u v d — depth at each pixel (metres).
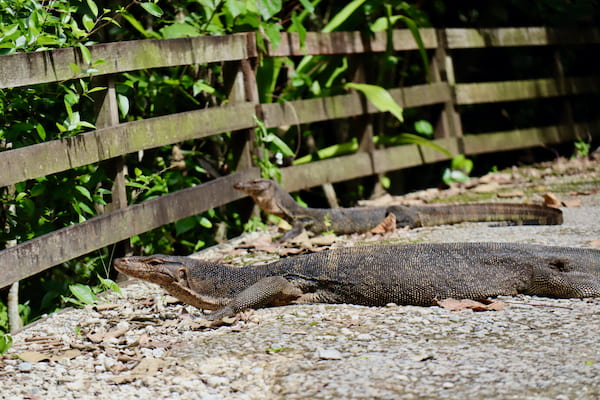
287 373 7.00
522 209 13.75
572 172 19.98
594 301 8.52
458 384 6.46
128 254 11.49
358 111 17.97
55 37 10.51
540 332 7.62
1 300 10.88
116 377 7.16
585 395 6.03
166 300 10.06
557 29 23.56
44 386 7.09
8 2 10.47
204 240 14.95
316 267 9.33
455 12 24.56
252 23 15.52
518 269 8.91
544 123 25.61
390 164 18.69
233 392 6.71
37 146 9.79
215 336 8.30
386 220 13.90
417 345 7.52
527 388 6.27
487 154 24.27
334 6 20.69
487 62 25.20
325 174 17.16
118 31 14.12
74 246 10.20
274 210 14.41
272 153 16.47
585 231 12.41
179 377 7.09
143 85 14.00
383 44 18.64
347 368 6.99
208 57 13.74
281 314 8.90
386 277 9.02
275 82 17.00
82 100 12.32
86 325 9.12
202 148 16.00
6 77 9.42
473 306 8.53
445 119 20.61
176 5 15.34
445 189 19.69
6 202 10.57
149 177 12.69
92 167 12.15
